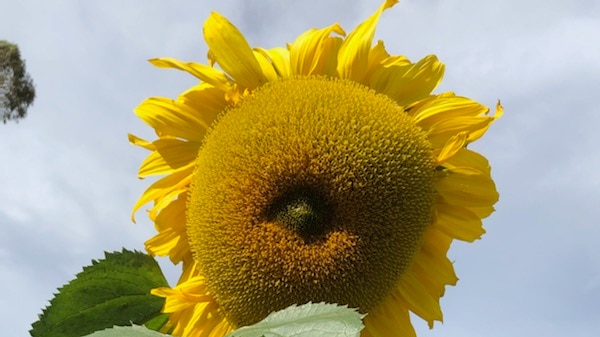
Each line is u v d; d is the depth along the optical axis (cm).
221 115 54
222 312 53
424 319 54
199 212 52
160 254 55
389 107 52
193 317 53
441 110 54
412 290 55
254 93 53
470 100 54
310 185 50
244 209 50
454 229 55
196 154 55
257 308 51
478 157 55
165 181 54
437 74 55
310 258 50
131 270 55
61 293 54
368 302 51
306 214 49
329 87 52
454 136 53
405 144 51
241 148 50
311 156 50
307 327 32
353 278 50
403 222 51
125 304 56
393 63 56
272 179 50
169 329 57
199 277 53
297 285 50
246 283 50
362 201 50
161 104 54
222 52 53
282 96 51
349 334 31
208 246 51
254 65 53
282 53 55
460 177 54
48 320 54
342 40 55
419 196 52
